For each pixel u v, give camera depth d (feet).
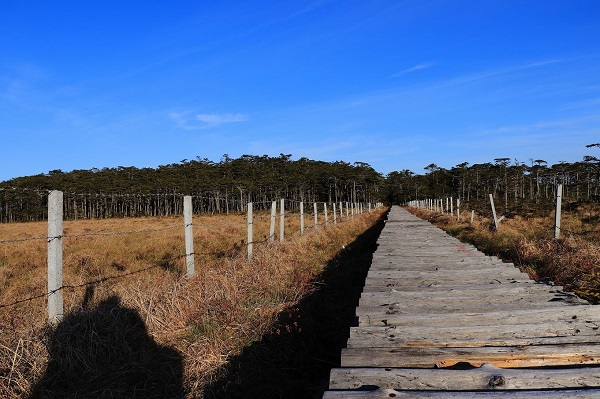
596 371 10.63
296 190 325.21
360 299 17.92
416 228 54.60
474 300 17.67
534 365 11.99
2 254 43.39
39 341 14.99
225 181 273.13
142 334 17.33
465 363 12.08
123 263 36.88
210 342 17.20
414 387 10.66
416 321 15.02
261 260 29.99
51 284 16.08
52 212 16.11
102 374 14.87
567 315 15.14
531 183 285.43
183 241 51.42
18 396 13.32
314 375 17.16
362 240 54.80
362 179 349.61
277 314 20.70
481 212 94.38
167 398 14.06
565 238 34.60
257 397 15.07
